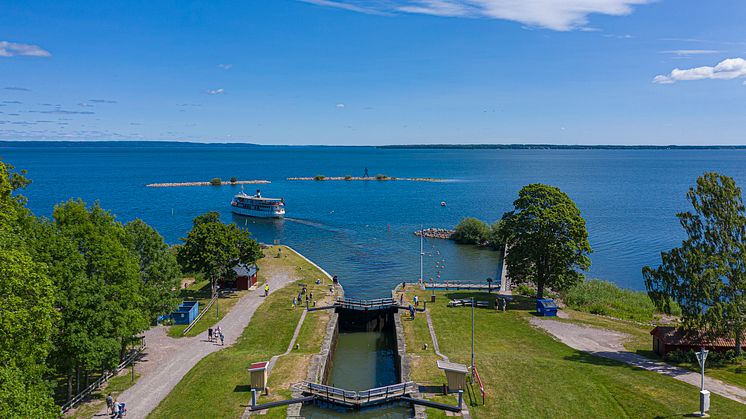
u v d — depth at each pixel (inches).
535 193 2696.9
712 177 1776.6
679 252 1803.6
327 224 5959.6
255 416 1412.4
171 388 1651.1
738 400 1424.7
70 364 1472.7
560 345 1998.0
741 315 1688.0
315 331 2226.9
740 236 1727.4
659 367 1710.1
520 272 2647.6
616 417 1364.4
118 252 1633.9
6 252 1112.2
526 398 1488.7
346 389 1841.8
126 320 1571.1
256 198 6643.7
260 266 3550.7
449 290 3105.3
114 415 1440.7
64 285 1455.5
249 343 2090.3
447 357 1838.1
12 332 1054.4
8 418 941.2
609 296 2832.2
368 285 3380.9
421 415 1403.8
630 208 6948.8
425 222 6077.8
